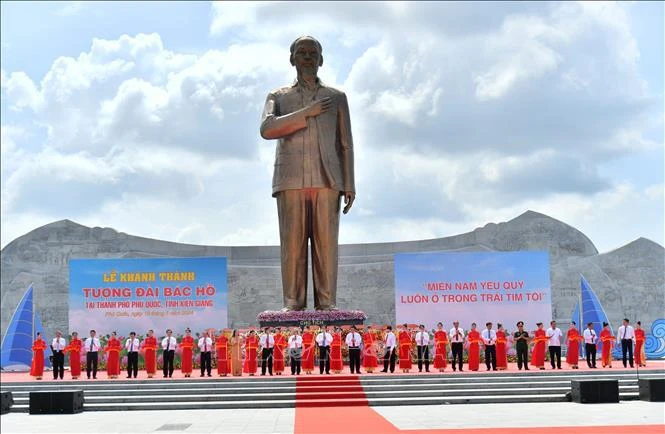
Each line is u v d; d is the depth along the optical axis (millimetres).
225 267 35469
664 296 42688
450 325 35219
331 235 33438
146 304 35281
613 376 25516
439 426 17266
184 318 35219
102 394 23578
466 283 35406
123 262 35531
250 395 23016
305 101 33875
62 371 27719
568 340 28734
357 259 44812
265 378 24703
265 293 44219
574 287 43156
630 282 43094
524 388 23703
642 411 19516
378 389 23469
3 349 34375
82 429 17797
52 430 17672
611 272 43344
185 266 35406
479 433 16031
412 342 31344
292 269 33469
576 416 18641
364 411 20781
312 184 33188
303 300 33750
